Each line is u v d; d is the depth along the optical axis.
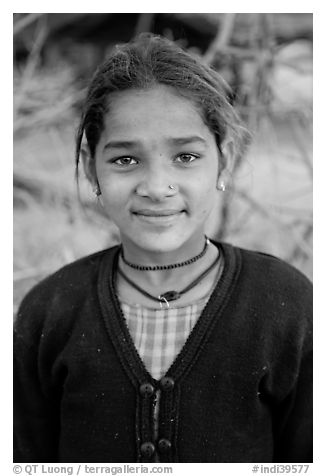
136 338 1.04
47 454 1.22
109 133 0.96
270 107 1.74
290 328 1.04
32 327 1.13
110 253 1.15
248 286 1.06
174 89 0.94
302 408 1.10
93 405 1.04
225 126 1.04
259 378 1.01
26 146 1.81
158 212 0.94
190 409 1.00
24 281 1.77
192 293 1.05
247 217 1.77
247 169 1.75
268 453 1.08
